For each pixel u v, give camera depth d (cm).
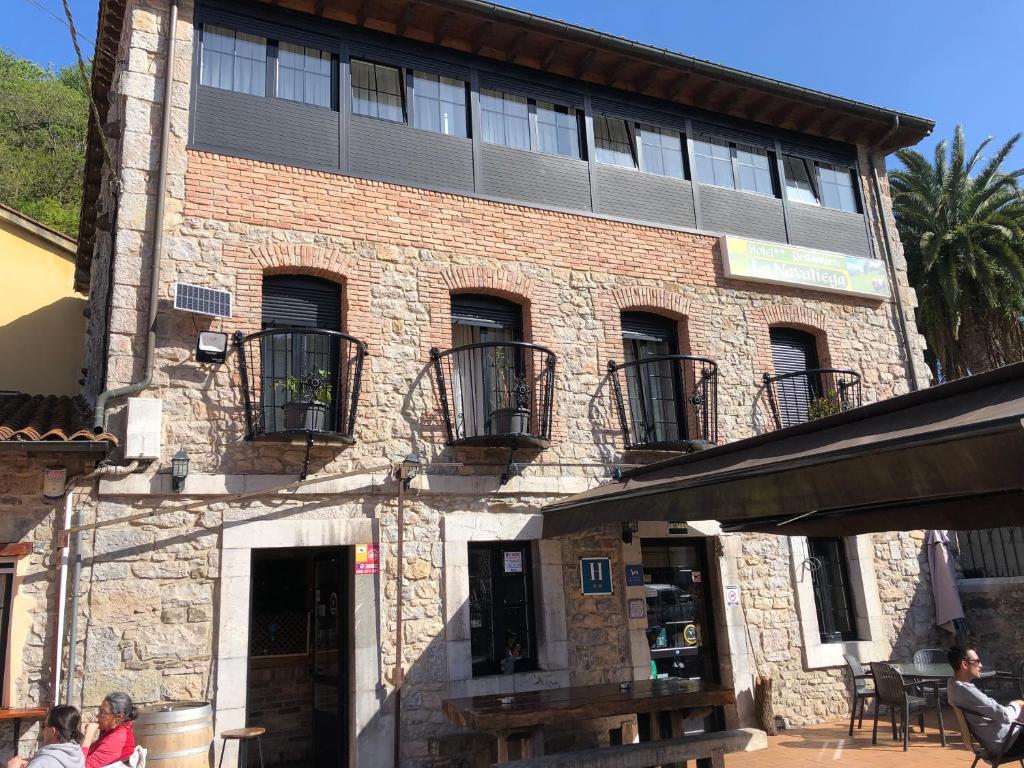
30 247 1123
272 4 846
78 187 2472
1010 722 553
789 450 533
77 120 2728
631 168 998
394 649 737
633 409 943
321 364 799
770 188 1097
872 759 722
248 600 698
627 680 822
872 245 1141
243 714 671
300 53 861
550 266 915
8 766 480
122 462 677
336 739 760
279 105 827
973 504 572
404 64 903
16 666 614
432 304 842
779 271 1034
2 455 641
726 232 1033
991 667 982
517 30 914
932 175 1794
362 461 766
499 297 902
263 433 714
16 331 1090
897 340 1111
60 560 639
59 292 1130
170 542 684
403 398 802
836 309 1078
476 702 666
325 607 825
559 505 777
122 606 656
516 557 836
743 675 879
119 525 670
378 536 755
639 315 978
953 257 1711
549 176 945
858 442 458
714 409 934
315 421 730
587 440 880
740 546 927
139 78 777
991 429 372
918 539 1037
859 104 1095
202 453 710
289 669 889
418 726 726
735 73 1012
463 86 934
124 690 641
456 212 881
